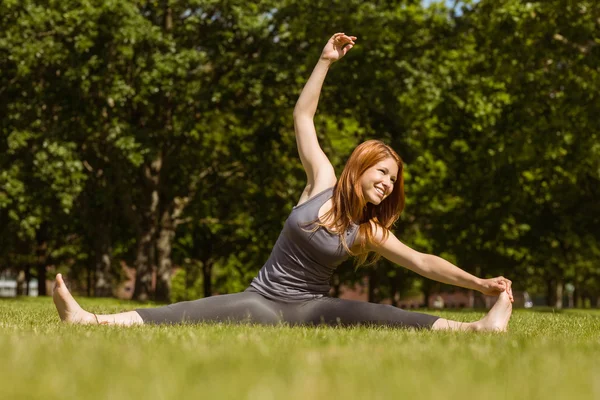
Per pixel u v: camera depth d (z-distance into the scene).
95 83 25.47
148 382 2.78
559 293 49.31
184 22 27.23
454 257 38.44
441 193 34.84
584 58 23.20
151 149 25.80
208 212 33.12
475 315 12.02
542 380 3.05
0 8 24.42
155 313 6.51
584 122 24.61
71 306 6.33
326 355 3.86
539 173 29.75
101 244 34.22
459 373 3.20
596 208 33.22
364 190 6.44
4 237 36.59
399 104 27.16
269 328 5.89
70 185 25.75
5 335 4.96
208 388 2.63
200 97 26.42
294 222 6.60
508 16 23.12
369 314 6.51
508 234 34.44
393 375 3.08
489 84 25.97
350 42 7.06
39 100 26.06
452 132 29.14
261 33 26.64
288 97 27.91
